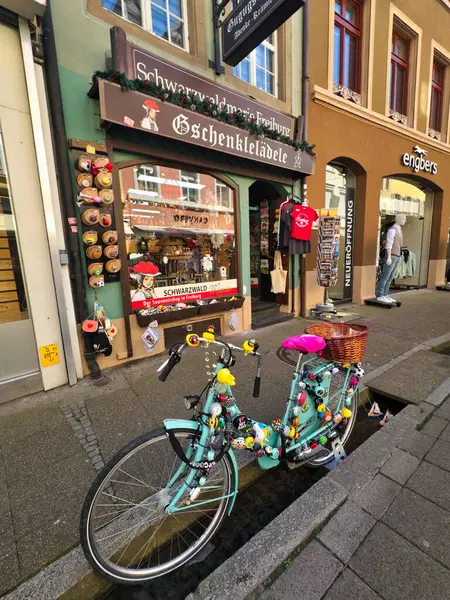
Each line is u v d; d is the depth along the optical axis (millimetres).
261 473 2268
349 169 7184
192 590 1558
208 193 4605
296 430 2016
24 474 2066
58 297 3180
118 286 3719
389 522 1697
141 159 3768
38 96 2957
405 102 8125
